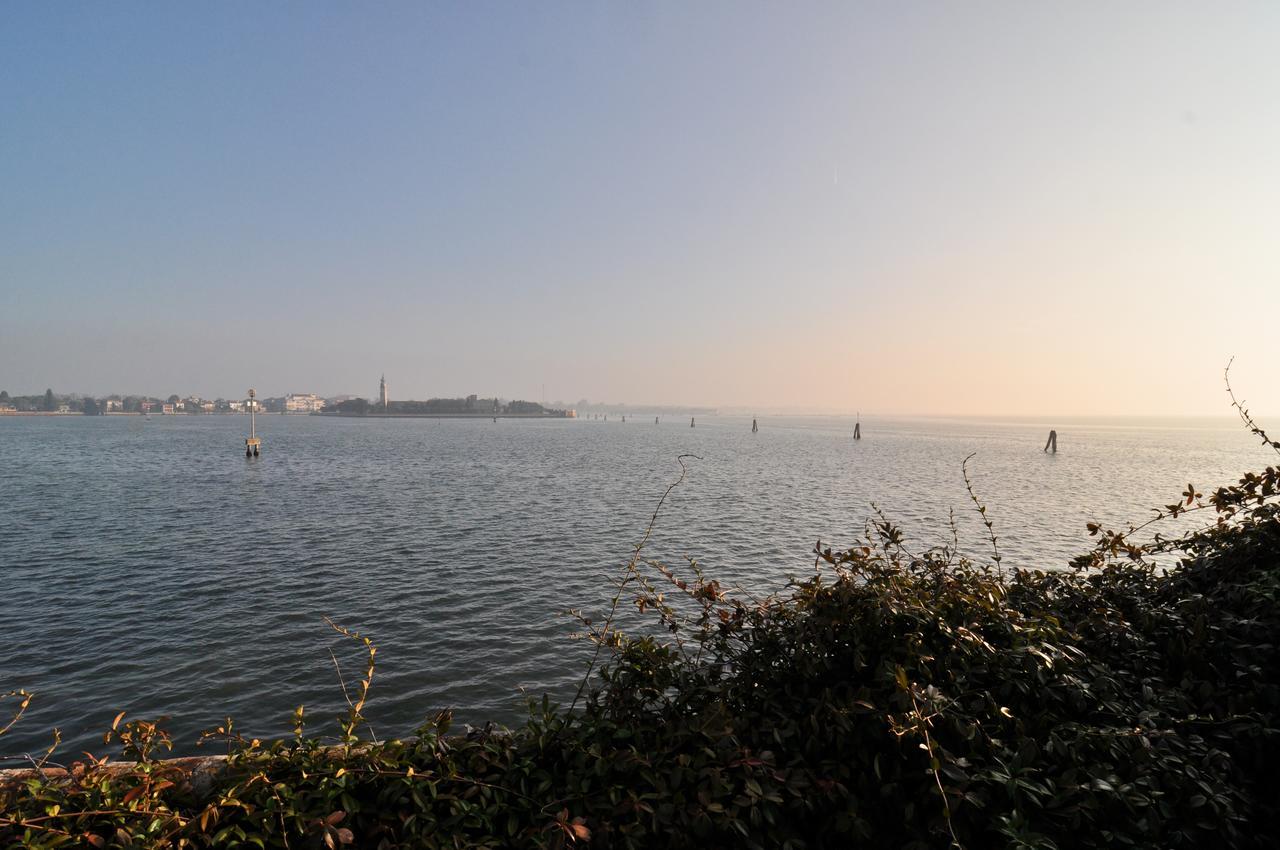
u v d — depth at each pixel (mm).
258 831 3273
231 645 15750
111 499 42094
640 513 36156
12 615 17969
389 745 3713
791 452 97812
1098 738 3531
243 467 68062
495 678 13875
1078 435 175500
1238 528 5680
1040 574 5574
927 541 28172
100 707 12617
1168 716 3783
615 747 3891
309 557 25078
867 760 3484
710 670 4535
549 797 3535
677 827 3258
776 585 21109
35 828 3105
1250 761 3664
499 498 42906
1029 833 3098
